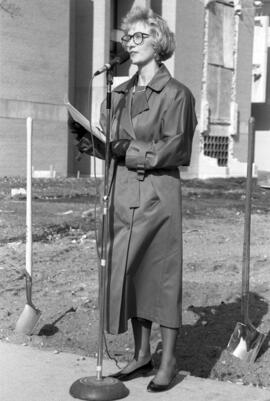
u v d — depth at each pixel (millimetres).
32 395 4535
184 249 11312
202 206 20031
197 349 5707
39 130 34031
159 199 4426
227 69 47375
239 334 5527
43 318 6566
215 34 45625
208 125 45312
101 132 4707
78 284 8172
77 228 13516
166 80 4453
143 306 4551
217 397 4527
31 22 33250
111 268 4473
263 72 52406
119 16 41500
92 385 4469
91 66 38844
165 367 4594
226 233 13664
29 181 6168
